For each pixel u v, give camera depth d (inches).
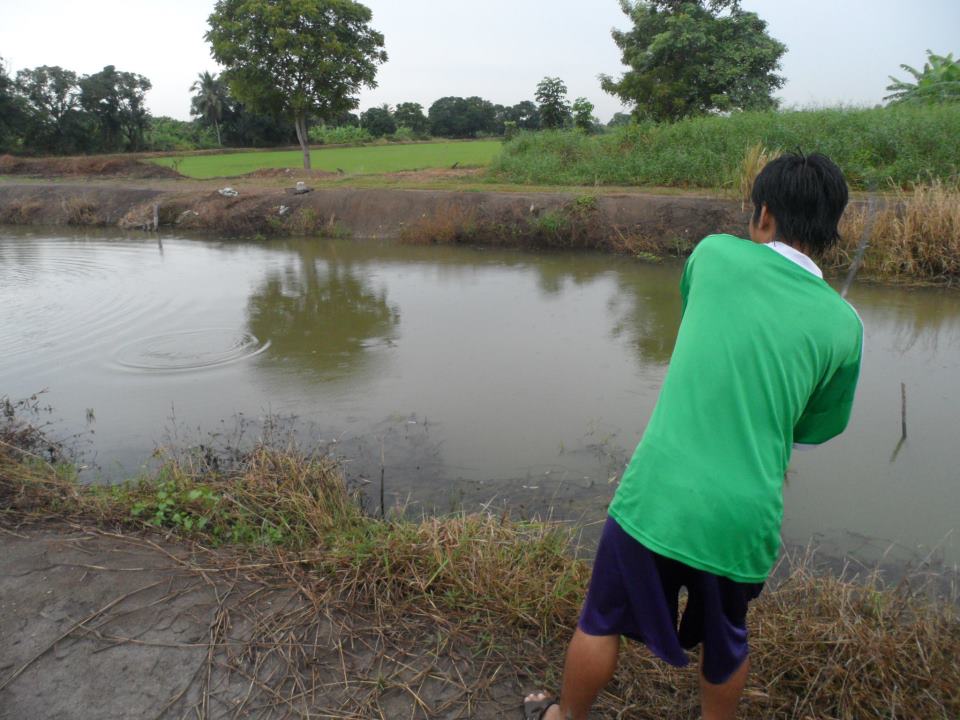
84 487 152.4
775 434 68.5
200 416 209.6
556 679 95.9
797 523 150.7
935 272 347.6
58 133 1739.7
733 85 760.3
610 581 73.0
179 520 133.1
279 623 106.3
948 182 403.5
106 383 237.3
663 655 70.7
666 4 792.9
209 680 95.8
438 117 2928.2
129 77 1887.3
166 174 908.0
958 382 221.6
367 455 184.2
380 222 533.3
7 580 115.7
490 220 489.7
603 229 452.1
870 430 191.2
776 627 100.4
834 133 515.5
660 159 551.2
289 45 796.6
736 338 69.0
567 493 164.1
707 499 66.7
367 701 92.7
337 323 304.7
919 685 91.5
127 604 110.3
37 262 453.1
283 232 562.9
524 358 255.9
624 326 291.9
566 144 663.1
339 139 2003.0
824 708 90.7
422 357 259.0
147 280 394.3
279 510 139.3
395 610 108.7
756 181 78.3
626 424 200.7
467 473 174.6
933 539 143.9
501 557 117.0
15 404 218.7
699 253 77.5
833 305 71.3
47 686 95.2
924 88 719.7
